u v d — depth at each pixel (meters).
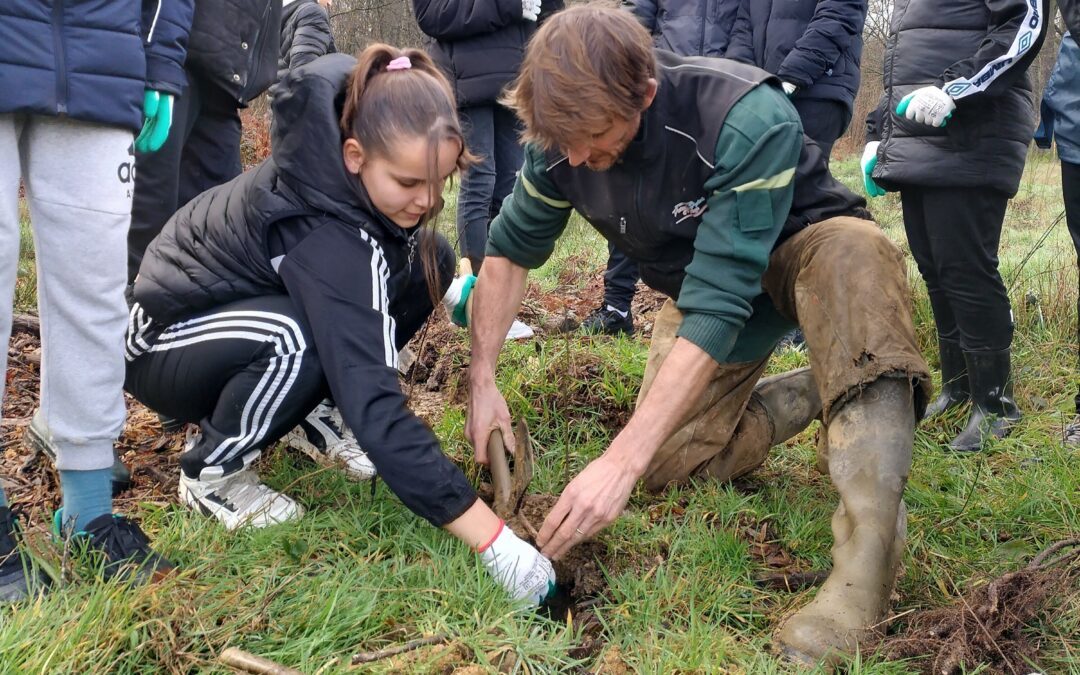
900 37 3.31
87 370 2.01
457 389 3.33
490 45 4.17
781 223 2.18
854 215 2.50
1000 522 2.65
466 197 4.36
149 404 2.49
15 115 1.88
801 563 2.42
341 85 2.15
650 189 2.28
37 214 1.94
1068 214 3.34
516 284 2.64
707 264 2.14
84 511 2.07
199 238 2.29
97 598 1.76
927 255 3.52
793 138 2.14
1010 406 3.46
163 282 2.29
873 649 1.89
